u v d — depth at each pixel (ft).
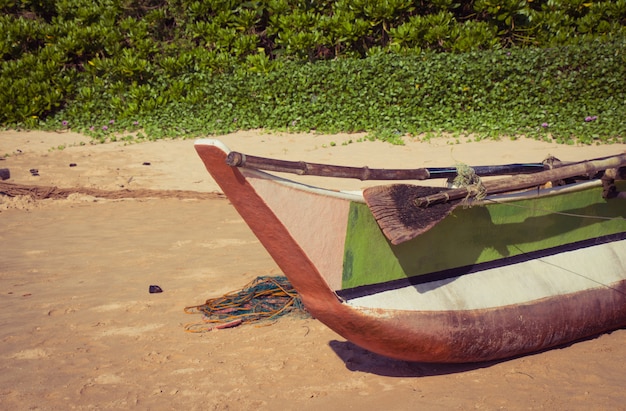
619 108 50.96
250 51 62.90
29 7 68.28
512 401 15.99
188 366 18.67
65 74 62.69
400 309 16.57
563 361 18.34
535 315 18.15
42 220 36.99
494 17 60.85
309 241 15.69
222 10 64.54
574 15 61.46
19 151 53.16
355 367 18.37
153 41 64.75
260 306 23.12
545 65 52.95
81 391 17.26
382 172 16.78
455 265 18.07
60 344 20.30
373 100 54.95
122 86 60.90
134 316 22.48
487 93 53.52
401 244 17.08
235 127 56.49
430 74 54.03
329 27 61.11
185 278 26.35
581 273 19.65
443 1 60.64
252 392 16.98
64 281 26.30
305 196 15.51
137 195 42.37
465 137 50.93
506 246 18.88
